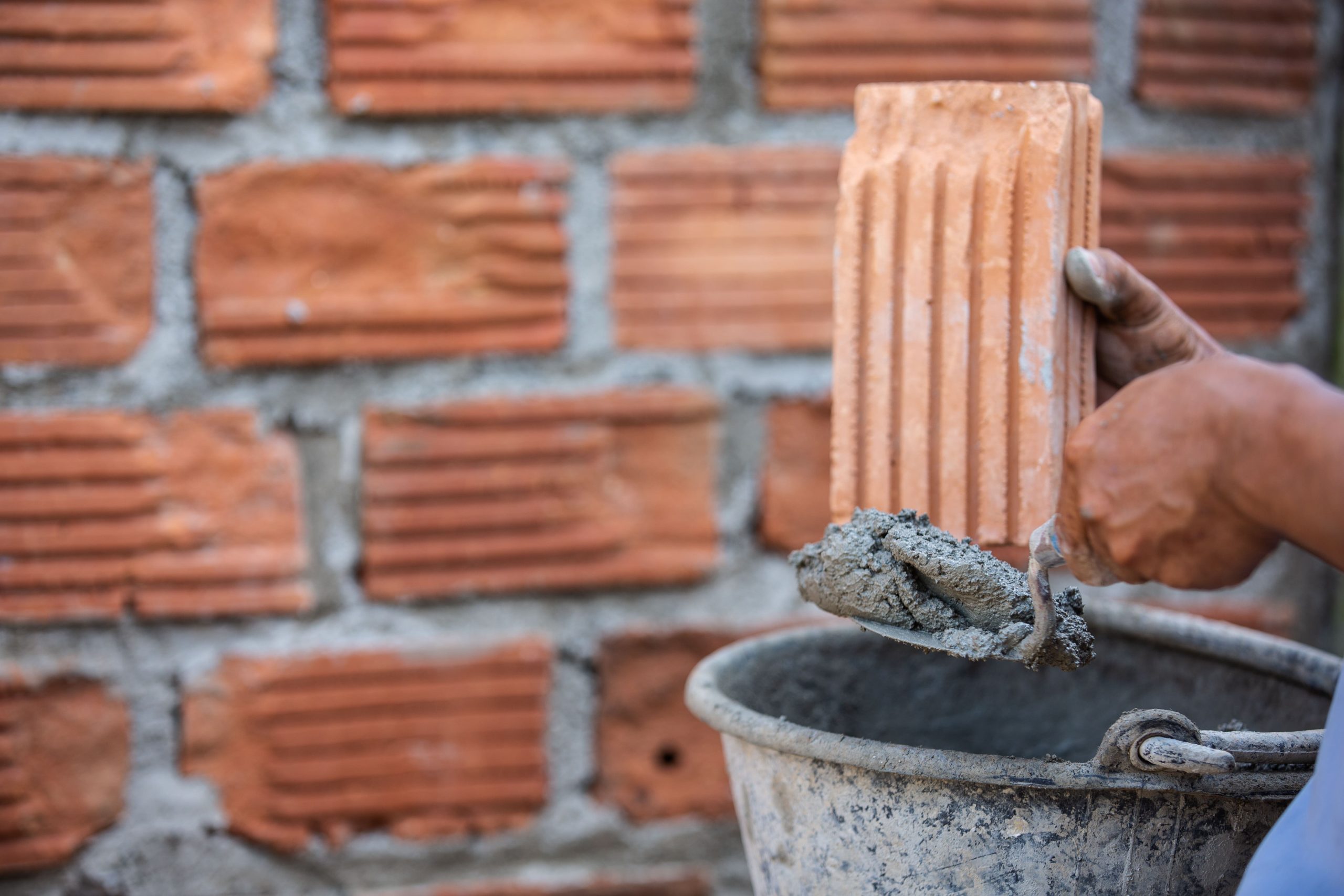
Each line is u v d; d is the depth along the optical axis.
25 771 1.25
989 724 1.13
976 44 1.27
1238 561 0.90
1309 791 0.91
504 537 1.27
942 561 1.00
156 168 1.24
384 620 1.27
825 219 1.28
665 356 1.28
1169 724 0.99
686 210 1.27
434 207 1.26
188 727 1.26
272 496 1.26
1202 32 1.29
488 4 1.25
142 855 1.26
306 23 1.25
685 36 1.26
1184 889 1.01
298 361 1.25
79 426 1.24
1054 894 1.00
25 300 1.23
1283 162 1.30
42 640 1.25
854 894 1.02
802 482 1.29
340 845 1.28
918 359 1.06
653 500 1.28
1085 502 0.92
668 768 1.30
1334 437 0.79
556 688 1.28
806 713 1.11
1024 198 1.05
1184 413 0.88
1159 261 1.30
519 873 1.29
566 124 1.26
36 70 1.23
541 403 1.27
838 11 1.27
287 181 1.25
